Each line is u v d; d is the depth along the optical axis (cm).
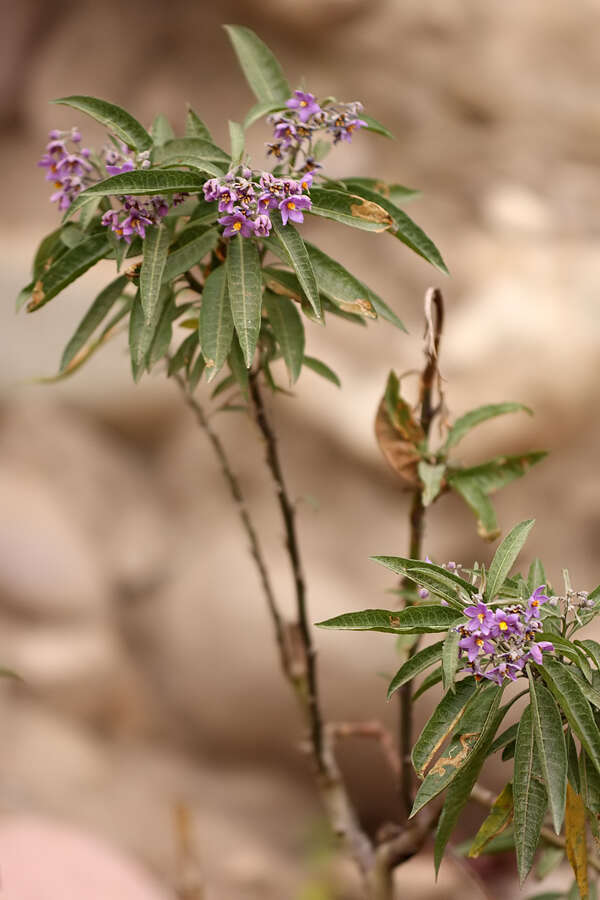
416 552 154
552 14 532
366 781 414
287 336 131
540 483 442
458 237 485
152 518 495
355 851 170
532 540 437
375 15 524
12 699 437
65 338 500
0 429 501
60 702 439
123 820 399
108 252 122
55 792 405
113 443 509
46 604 457
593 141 522
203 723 450
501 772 371
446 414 146
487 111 526
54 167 128
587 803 107
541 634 102
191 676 452
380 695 407
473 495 145
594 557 433
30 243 540
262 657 436
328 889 370
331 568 438
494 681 103
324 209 120
